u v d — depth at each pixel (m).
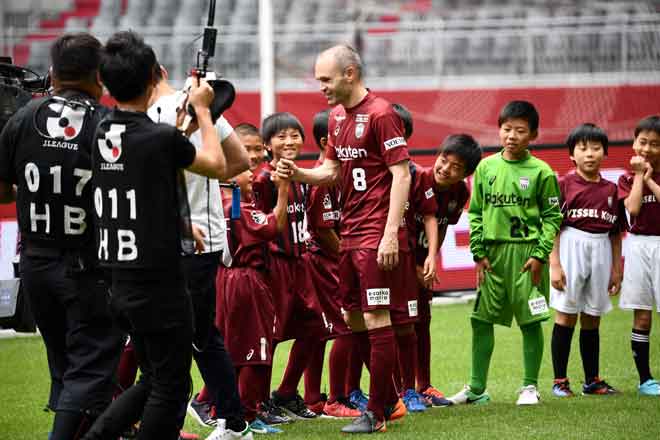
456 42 51.91
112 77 10.88
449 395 18.02
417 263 17.19
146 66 10.99
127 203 10.71
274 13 54.88
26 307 13.38
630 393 17.34
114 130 10.81
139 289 10.76
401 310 14.53
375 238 14.27
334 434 14.18
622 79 49.72
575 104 49.28
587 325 17.58
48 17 52.47
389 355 14.23
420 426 14.65
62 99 11.73
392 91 50.06
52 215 11.62
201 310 12.74
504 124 16.95
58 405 11.44
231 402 13.12
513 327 26.20
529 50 51.09
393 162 14.04
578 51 50.59
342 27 50.41
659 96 49.09
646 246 17.55
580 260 17.56
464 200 17.78
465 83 50.62
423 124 48.72
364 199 14.41
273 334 15.31
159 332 10.83
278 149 15.86
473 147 16.77
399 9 55.31
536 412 15.58
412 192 16.34
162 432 10.94
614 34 50.22
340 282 15.02
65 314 12.04
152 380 11.11
